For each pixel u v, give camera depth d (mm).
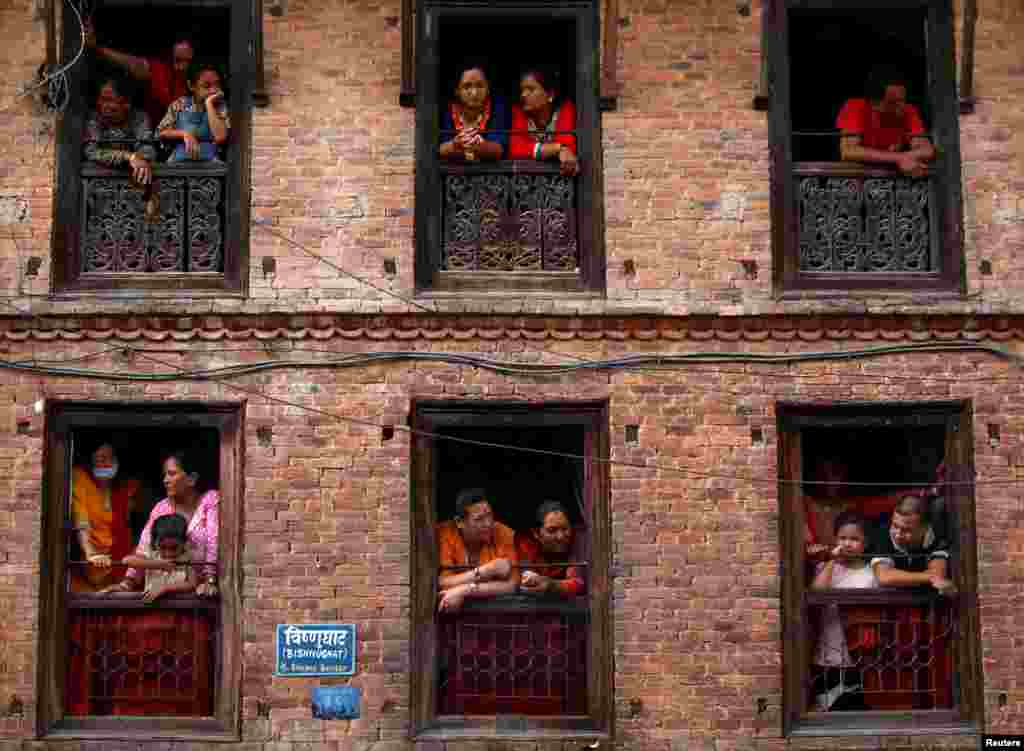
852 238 15703
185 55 16172
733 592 15086
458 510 15328
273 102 15625
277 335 15250
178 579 15086
